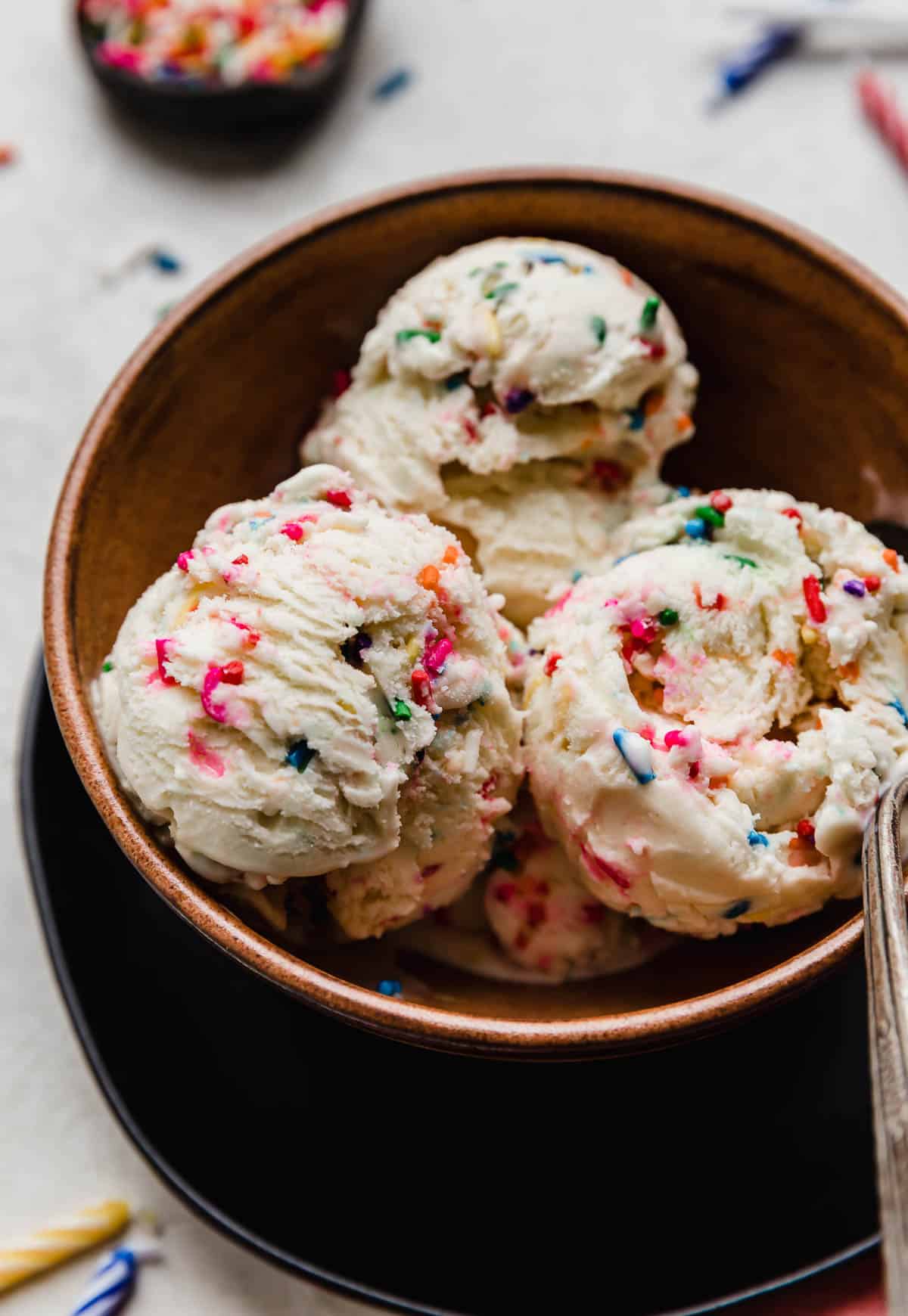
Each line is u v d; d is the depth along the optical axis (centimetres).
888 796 34
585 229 40
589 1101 37
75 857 39
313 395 40
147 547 38
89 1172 39
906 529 39
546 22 48
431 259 40
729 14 48
